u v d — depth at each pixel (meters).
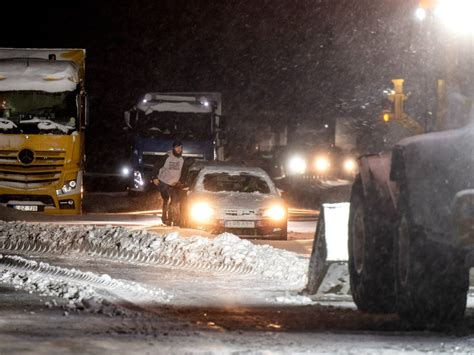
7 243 28.67
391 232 16.16
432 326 14.91
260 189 36.09
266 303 18.05
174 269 23.98
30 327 14.27
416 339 13.52
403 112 21.69
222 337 13.45
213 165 37.06
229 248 24.88
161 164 37.47
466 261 14.20
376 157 16.53
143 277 22.27
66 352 12.03
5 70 42.38
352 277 17.23
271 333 13.93
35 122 42.25
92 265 24.67
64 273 21.78
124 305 17.08
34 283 19.48
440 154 14.23
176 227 35.03
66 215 41.50
